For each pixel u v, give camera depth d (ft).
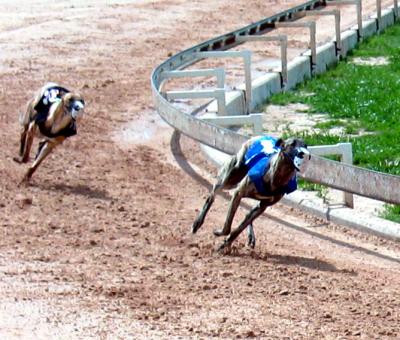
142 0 200.85
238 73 135.74
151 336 48.44
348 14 194.29
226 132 82.69
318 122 115.96
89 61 138.00
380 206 80.89
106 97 116.26
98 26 167.94
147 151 95.04
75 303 52.80
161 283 57.67
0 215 69.97
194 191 82.28
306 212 77.92
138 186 81.71
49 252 62.39
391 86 134.82
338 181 73.05
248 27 137.28
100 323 49.90
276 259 65.31
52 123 76.18
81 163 87.10
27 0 199.11
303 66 140.77
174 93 102.58
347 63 153.69
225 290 57.36
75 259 61.26
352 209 77.20
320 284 60.29
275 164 62.18
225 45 129.70
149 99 116.88
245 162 64.34
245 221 64.85
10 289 54.54
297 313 53.98
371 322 53.47
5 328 48.49
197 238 68.39
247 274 61.11
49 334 48.01
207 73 106.63
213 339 48.60
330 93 130.21
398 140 105.29
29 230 66.90
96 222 70.18
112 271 59.26
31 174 77.87
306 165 75.05
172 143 98.63
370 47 165.89
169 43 155.84
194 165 91.09
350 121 116.06
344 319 53.67
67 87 119.96
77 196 76.59
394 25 191.11
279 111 122.01
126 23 172.76
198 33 166.91
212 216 75.05
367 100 126.00
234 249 66.08
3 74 125.80
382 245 71.61
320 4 181.57
